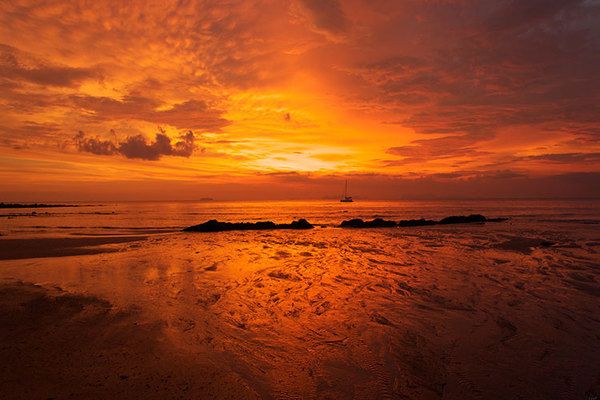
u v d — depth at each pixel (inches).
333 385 169.6
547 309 274.8
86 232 991.6
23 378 173.2
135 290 337.1
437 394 161.6
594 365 187.5
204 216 1990.7
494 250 580.1
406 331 234.4
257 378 175.8
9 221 1513.3
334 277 385.7
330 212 2471.7
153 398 156.9
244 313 270.5
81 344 214.1
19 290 338.6
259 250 603.8
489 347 209.6
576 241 688.4
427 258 506.9
